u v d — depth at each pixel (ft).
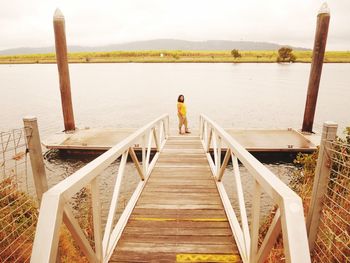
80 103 87.97
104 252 8.80
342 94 101.35
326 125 9.69
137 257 9.35
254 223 7.21
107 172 32.04
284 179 30.32
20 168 28.53
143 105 83.97
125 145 10.19
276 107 78.64
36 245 4.54
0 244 11.30
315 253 10.40
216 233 10.85
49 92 110.93
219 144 16.12
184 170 19.30
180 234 10.77
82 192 20.54
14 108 78.54
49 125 59.72
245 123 61.82
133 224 11.60
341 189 12.57
